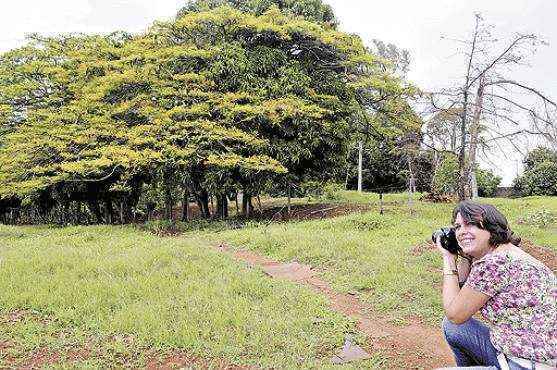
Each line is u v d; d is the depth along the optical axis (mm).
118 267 8828
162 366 4992
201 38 20641
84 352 5316
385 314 6832
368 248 10375
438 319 6594
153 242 12023
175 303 6699
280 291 7445
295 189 21203
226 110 18312
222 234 14398
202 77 18844
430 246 10609
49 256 9977
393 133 21125
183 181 19312
